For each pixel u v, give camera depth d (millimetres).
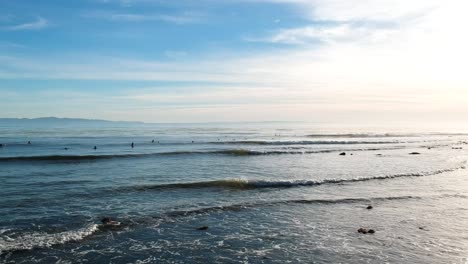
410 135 111438
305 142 76375
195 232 17891
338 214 21172
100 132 115125
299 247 16078
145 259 14625
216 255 15133
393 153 56875
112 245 15969
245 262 14445
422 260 14695
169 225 18828
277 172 36531
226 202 23703
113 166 39719
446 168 39625
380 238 17219
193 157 49219
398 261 14570
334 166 41344
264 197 25312
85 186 27891
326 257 14977
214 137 93250
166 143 72250
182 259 14688
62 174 33719
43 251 15062
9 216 19531
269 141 77375
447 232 18172
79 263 14094
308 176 33938
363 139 89125
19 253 14773
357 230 18359
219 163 43281
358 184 30031
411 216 20828
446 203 23859
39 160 43656
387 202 23969
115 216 19938
